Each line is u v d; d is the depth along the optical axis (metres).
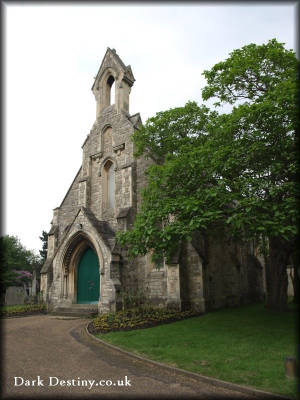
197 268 18.30
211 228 14.45
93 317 17.41
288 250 16.62
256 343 10.38
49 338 12.20
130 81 24.28
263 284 29.95
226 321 14.53
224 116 13.78
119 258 18.00
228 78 14.33
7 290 28.17
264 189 11.43
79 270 21.25
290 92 10.59
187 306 17.56
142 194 15.01
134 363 8.91
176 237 12.36
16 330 13.92
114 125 22.91
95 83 25.55
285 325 13.28
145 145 19.39
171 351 9.66
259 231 10.29
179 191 13.07
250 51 14.18
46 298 21.95
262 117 11.23
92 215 20.53
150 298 18.20
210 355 9.16
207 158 12.31
